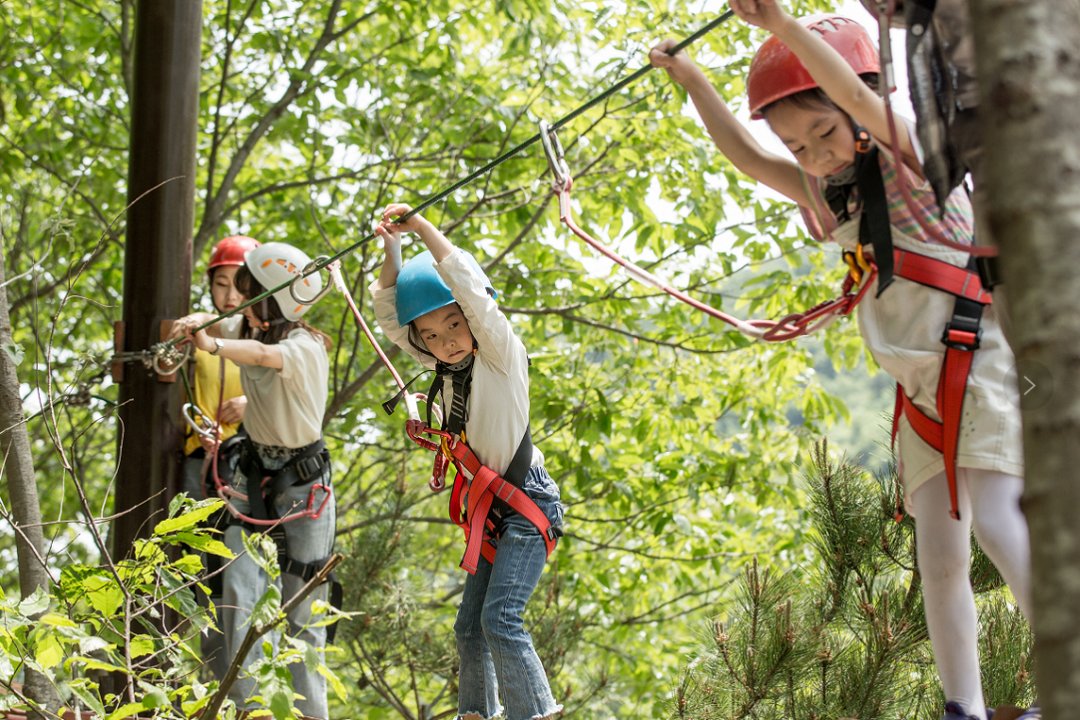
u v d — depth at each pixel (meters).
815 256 10.27
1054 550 1.21
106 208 11.19
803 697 5.08
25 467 4.62
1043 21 1.30
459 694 4.21
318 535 5.40
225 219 10.43
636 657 11.27
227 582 5.26
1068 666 1.18
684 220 9.79
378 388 10.98
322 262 4.97
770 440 11.43
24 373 9.80
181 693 3.34
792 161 3.46
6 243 10.59
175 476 6.28
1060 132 1.27
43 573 4.52
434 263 4.08
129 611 3.64
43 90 10.83
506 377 4.05
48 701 4.27
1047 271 1.25
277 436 5.37
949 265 3.05
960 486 3.12
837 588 5.28
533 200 9.20
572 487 10.76
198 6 6.89
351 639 8.12
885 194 3.05
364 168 9.84
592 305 10.39
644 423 10.17
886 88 2.28
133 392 6.32
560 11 9.65
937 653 3.13
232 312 5.44
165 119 6.67
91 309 11.15
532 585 4.02
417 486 8.90
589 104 3.75
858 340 10.64
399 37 10.40
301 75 9.64
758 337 3.34
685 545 11.45
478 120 9.94
